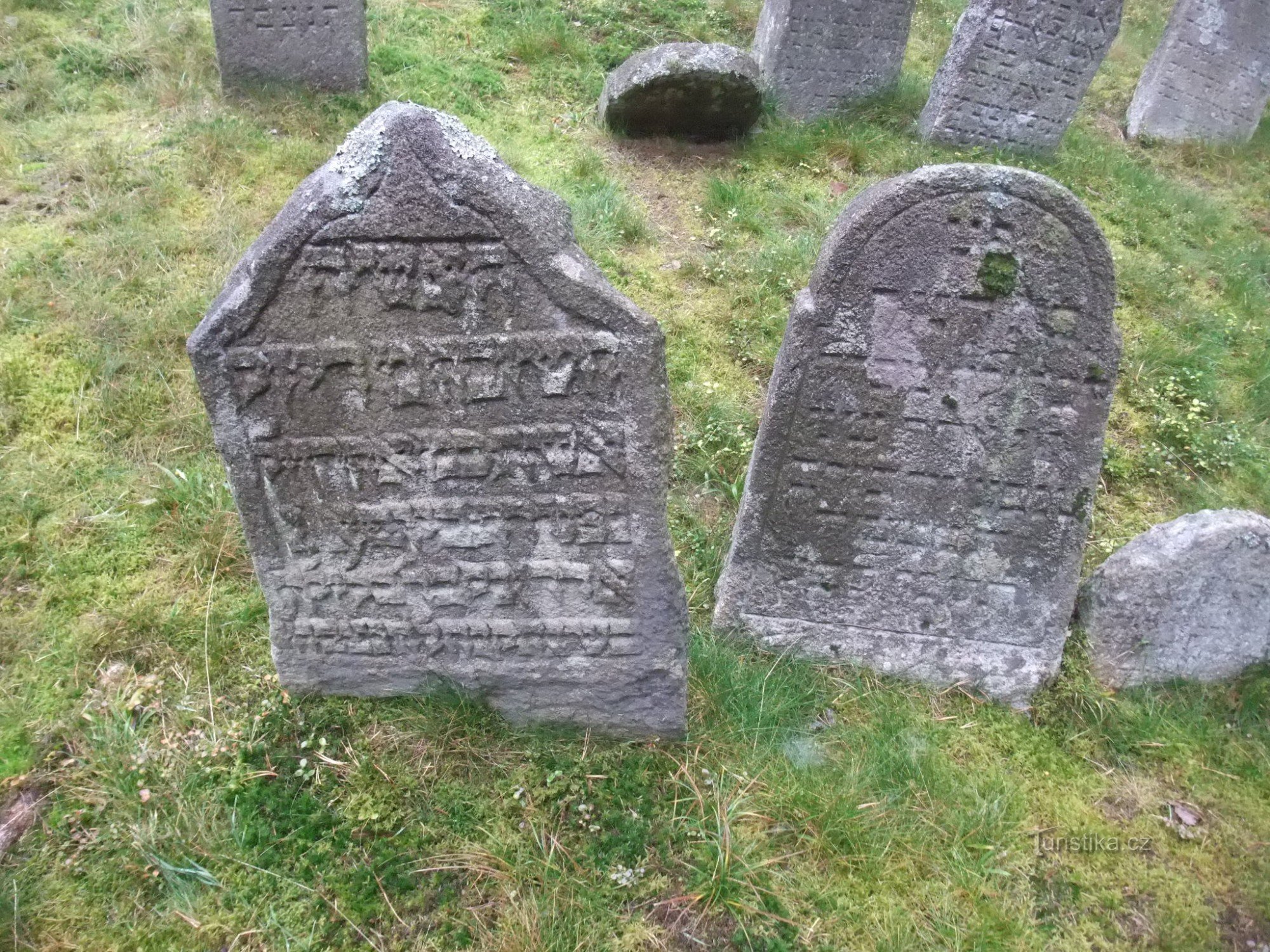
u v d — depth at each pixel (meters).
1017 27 2.94
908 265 1.22
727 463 1.82
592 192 2.52
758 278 2.29
